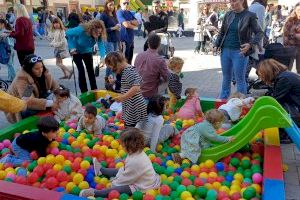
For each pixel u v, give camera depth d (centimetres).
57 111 627
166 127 541
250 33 656
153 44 617
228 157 474
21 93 589
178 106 700
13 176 409
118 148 518
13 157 471
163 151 514
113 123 628
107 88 794
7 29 999
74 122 613
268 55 790
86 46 805
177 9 3072
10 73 1009
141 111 507
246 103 603
